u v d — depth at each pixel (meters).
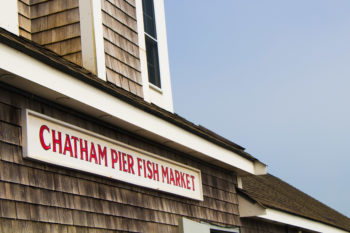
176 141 8.16
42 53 6.10
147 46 9.25
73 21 7.71
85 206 6.55
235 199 10.52
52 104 6.31
